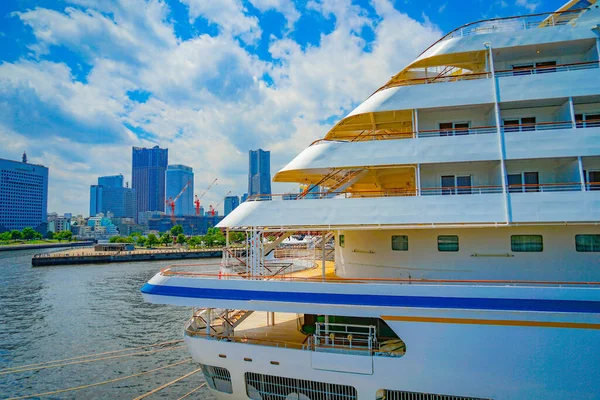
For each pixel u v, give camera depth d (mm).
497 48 13812
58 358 27078
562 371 10750
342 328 14016
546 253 12445
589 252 12203
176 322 36562
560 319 10766
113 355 27578
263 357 12656
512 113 13977
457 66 15352
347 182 14484
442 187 13211
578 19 14117
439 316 11391
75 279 63688
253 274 13711
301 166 13938
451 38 14508
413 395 11594
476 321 11156
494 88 13180
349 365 11758
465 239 13156
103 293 51188
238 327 15609
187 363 25906
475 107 13617
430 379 11398
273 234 18359
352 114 14531
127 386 22359
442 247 13430
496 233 12867
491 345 11062
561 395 10773
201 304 13289
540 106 13625
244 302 12859
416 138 13305
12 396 21297
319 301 12242
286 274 17281
